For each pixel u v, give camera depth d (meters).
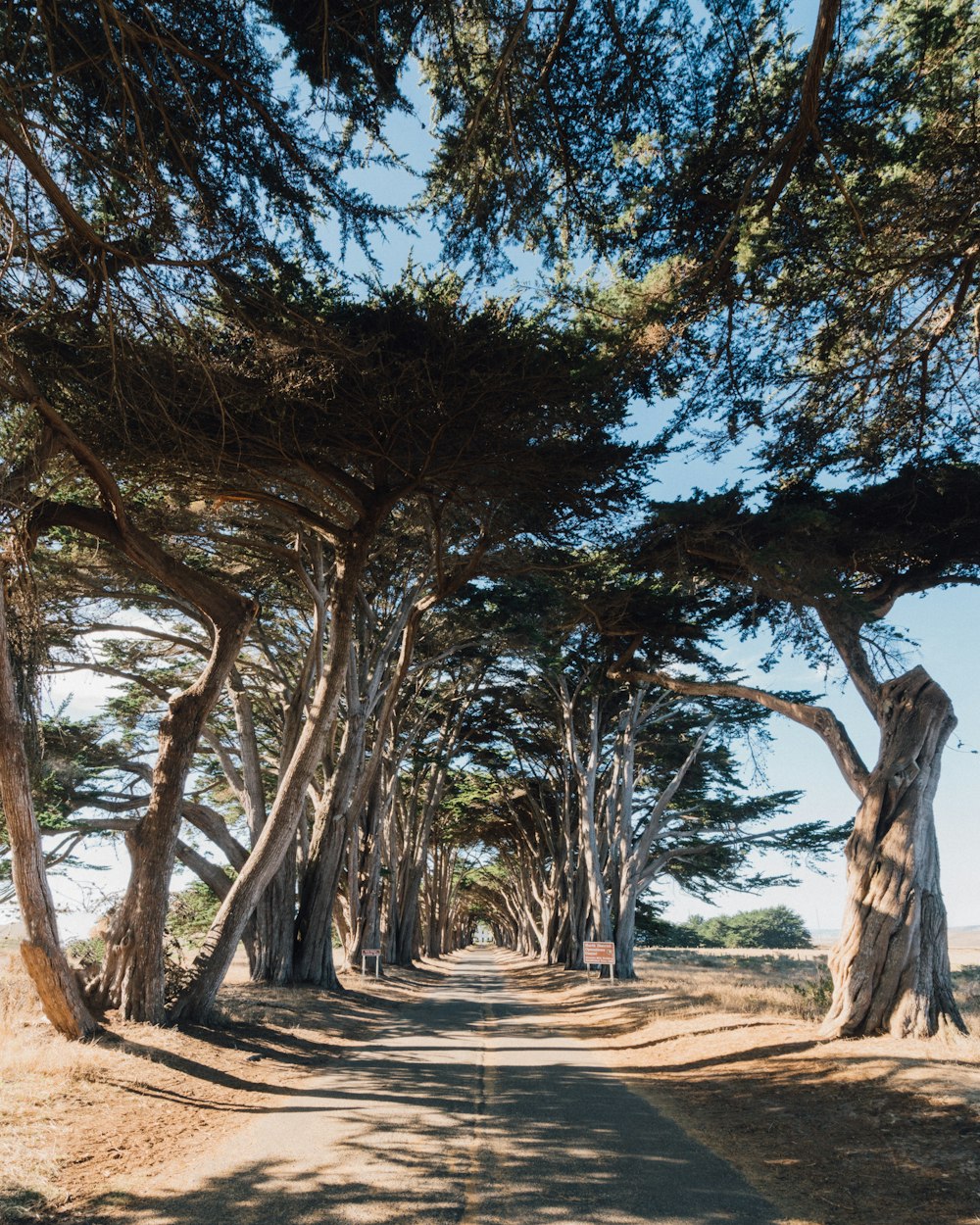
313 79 6.64
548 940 50.03
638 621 15.55
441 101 7.06
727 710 28.53
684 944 71.94
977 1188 5.50
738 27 6.64
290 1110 8.38
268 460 12.02
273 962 21.11
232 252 7.32
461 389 10.36
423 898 65.19
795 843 28.09
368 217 7.54
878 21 7.19
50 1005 10.04
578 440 11.44
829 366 9.95
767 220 7.46
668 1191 5.83
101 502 11.96
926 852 11.74
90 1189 5.73
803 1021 13.42
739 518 12.62
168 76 6.35
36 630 10.61
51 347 8.52
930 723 12.26
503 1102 8.93
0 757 9.74
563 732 35.50
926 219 8.09
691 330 9.42
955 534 12.81
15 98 5.74
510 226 7.85
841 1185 5.90
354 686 23.53
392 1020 17.83
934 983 11.27
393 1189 5.77
